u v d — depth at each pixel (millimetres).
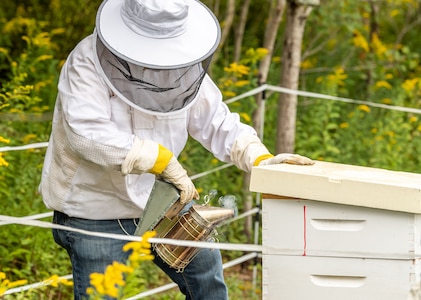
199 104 4973
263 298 4094
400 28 13773
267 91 10562
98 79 4477
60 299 6840
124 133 4438
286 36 8211
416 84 10727
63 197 4703
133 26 4383
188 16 4535
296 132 9734
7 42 10617
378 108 10680
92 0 11820
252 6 12898
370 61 11531
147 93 4430
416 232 3881
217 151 5043
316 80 11242
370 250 3943
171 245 4473
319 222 4016
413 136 9766
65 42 11680
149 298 7262
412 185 3859
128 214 4773
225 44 11320
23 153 7508
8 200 7152
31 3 12133
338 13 10789
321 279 4039
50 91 9406
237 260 7750
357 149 9562
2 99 8281
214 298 4949
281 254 4055
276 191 4012
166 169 4402
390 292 3936
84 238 4711
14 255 6965
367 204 3867
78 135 4387
